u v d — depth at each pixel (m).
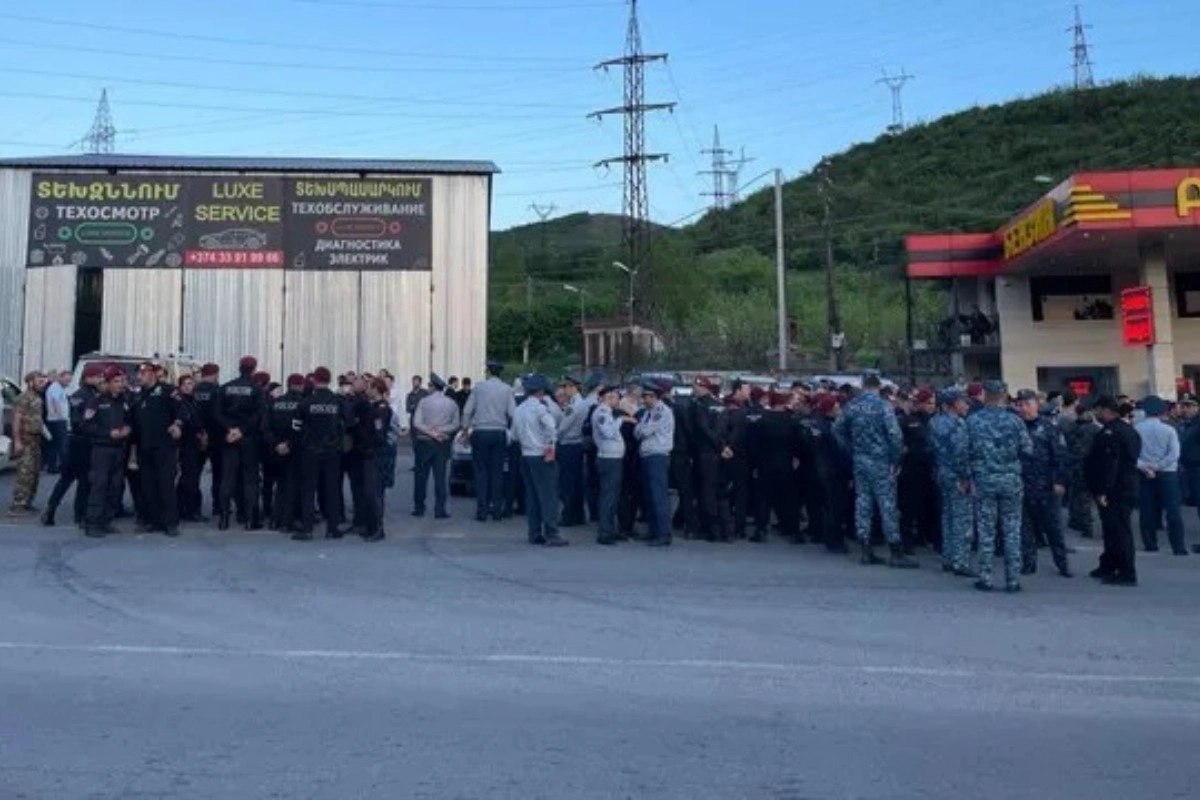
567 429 14.48
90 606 8.83
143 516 13.24
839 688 6.65
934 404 12.97
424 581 10.28
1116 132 111.75
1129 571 10.76
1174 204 27.22
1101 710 6.24
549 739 5.59
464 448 17.28
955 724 5.94
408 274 29.59
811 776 5.08
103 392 12.88
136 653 7.26
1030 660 7.44
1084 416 14.59
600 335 67.56
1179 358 35.12
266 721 5.83
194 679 6.64
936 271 37.91
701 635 8.10
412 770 5.09
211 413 13.67
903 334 65.88
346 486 18.05
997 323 38.75
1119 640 8.10
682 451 13.54
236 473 13.67
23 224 29.09
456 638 7.86
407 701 6.24
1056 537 11.35
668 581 10.52
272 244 29.42
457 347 29.52
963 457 10.59
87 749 5.36
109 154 30.41
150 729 5.67
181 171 29.36
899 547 11.69
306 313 29.38
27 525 13.77
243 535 13.13
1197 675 7.07
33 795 4.74
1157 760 5.38
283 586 9.88
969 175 114.88
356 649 7.47
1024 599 9.84
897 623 8.65
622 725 5.84
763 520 13.50
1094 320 36.81
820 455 12.80
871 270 89.44
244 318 29.23
